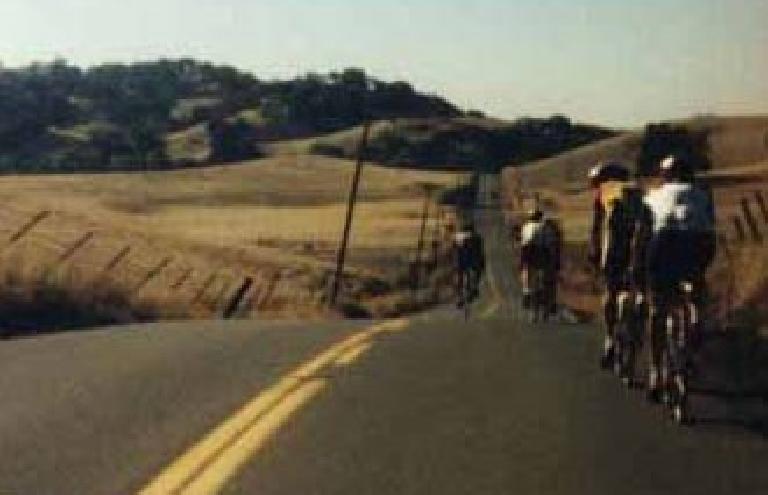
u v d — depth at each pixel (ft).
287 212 546.67
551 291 86.99
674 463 29.27
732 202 336.70
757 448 30.89
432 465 29.19
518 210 570.46
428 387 40.63
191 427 34.12
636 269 39.11
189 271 155.12
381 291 235.61
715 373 40.91
